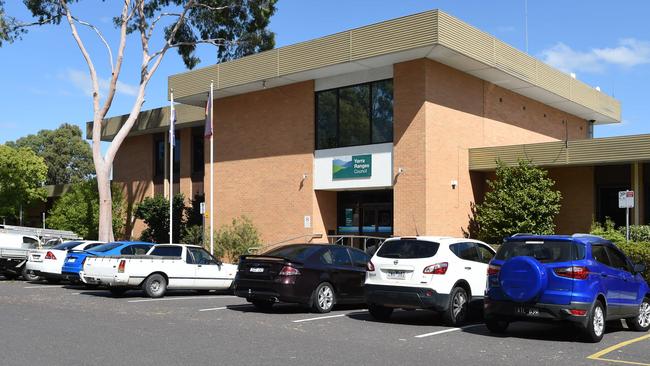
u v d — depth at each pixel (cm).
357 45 2278
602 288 1097
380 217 2494
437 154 2277
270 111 2752
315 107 2592
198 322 1256
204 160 3328
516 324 1298
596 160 2152
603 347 1027
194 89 2848
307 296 1438
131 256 1773
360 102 2450
